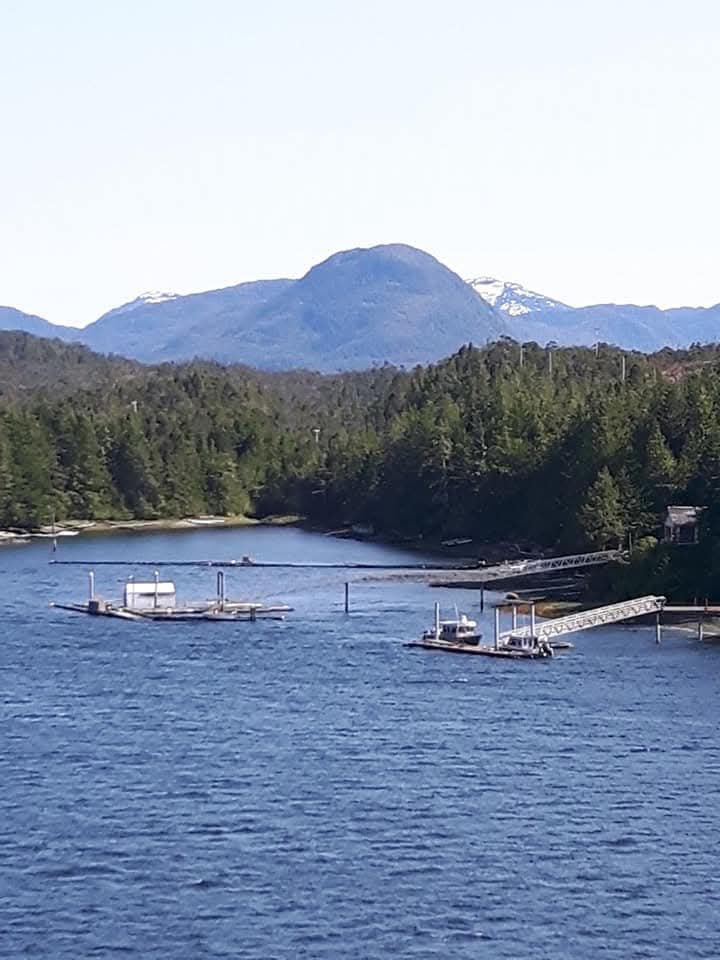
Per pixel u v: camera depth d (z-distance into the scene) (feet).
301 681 430.20
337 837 274.16
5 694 411.13
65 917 235.61
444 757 334.24
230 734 358.43
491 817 287.28
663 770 322.96
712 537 568.00
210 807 292.81
